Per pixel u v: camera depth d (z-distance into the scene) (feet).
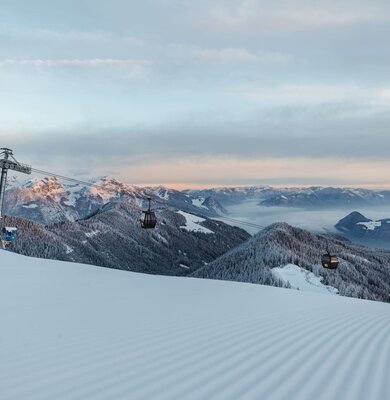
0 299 37.70
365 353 26.71
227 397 17.70
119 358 22.39
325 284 329.72
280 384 19.66
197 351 24.72
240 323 34.86
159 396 17.42
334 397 18.35
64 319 31.30
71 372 19.83
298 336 30.83
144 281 65.36
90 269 76.18
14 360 21.09
